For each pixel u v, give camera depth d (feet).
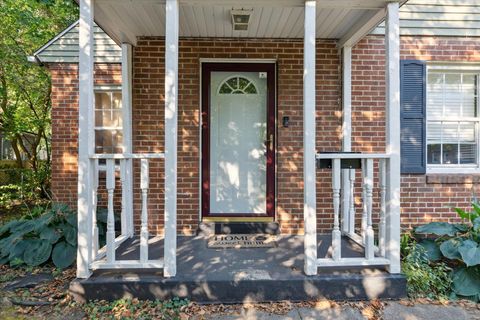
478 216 11.89
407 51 14.55
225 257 11.13
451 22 14.64
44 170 27.04
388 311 9.02
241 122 14.43
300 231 14.15
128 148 13.41
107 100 16.21
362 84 14.33
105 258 10.23
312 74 9.53
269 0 9.57
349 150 13.94
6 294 9.80
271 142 14.26
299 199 14.17
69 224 12.58
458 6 14.66
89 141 9.45
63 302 9.25
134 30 13.24
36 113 27.04
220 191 14.46
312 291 9.44
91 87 9.55
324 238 13.34
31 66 22.56
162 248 11.74
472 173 14.73
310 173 9.58
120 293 9.23
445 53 14.62
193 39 13.98
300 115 14.19
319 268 10.07
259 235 13.80
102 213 14.15
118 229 14.46
